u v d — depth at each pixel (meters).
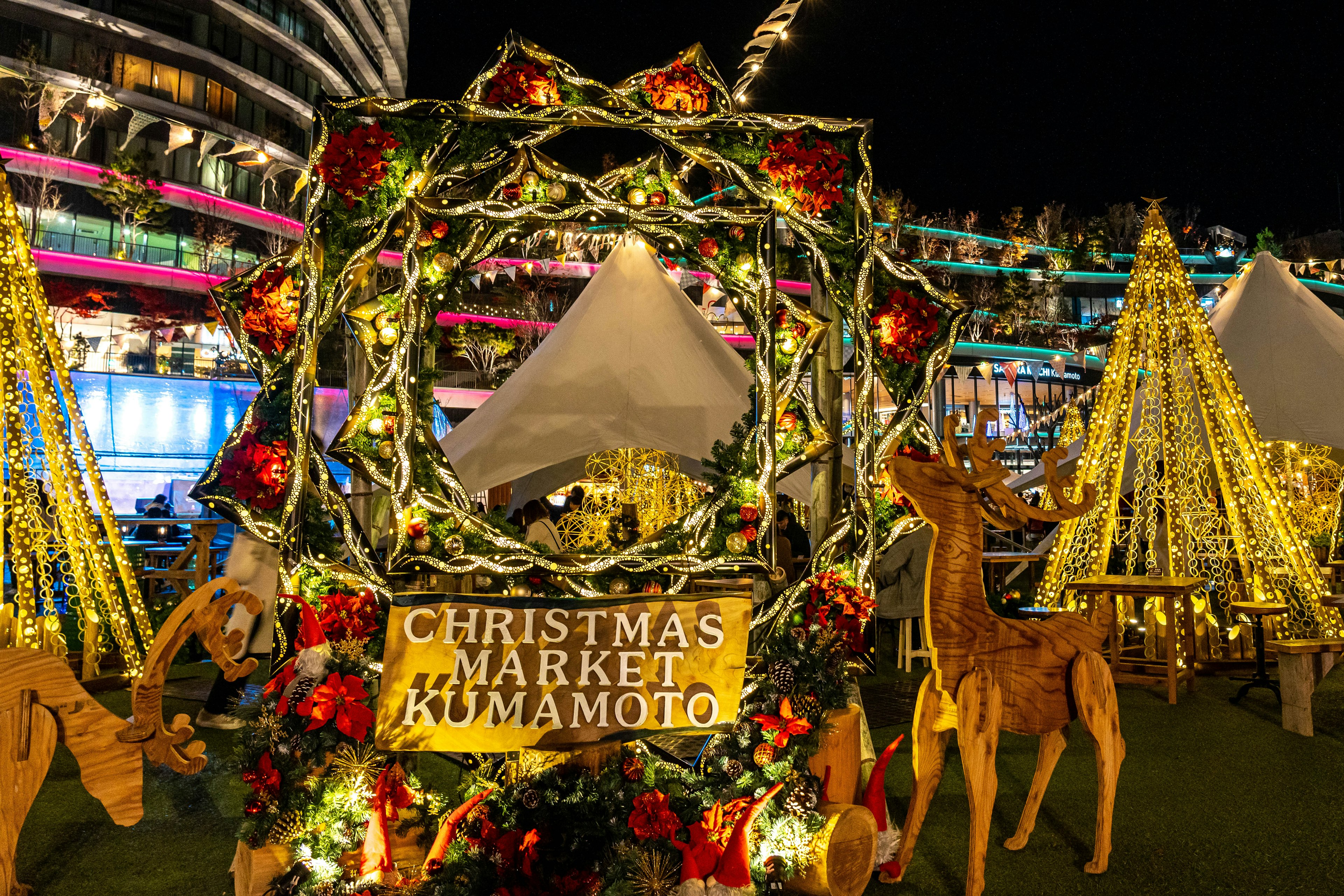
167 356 26.73
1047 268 62.94
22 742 2.82
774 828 3.17
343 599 3.42
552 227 3.95
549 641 3.18
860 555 4.04
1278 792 4.46
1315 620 6.94
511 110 3.83
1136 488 7.88
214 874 3.50
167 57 38.59
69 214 34.72
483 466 6.30
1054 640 3.51
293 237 41.47
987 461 3.41
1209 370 7.47
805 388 4.11
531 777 3.02
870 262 4.18
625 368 6.66
